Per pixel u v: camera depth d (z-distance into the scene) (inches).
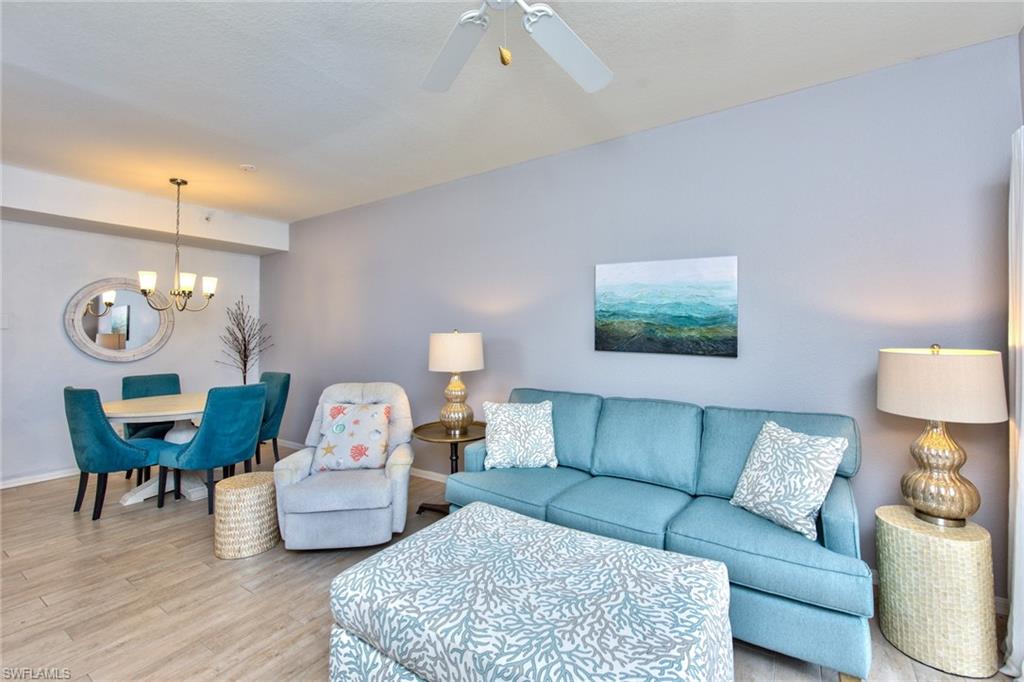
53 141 118.0
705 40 78.9
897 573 71.4
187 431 140.6
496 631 49.6
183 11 70.7
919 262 85.4
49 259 158.9
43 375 157.9
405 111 103.4
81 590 89.0
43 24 73.3
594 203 122.3
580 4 69.6
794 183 96.5
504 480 98.0
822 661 64.1
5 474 150.6
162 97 96.7
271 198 167.9
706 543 71.7
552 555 65.2
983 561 65.9
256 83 91.5
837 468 78.4
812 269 94.9
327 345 190.7
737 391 103.0
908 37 78.6
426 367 158.9
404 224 163.6
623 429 102.4
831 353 93.2
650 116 107.2
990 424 79.7
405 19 72.7
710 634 50.1
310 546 101.8
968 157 81.5
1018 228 68.7
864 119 89.7
